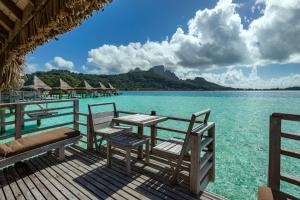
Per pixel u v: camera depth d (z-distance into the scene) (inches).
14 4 102.2
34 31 98.8
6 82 179.3
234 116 597.0
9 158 117.9
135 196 104.0
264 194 67.7
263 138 340.5
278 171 74.8
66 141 155.3
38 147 134.6
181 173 122.4
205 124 123.3
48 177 125.3
